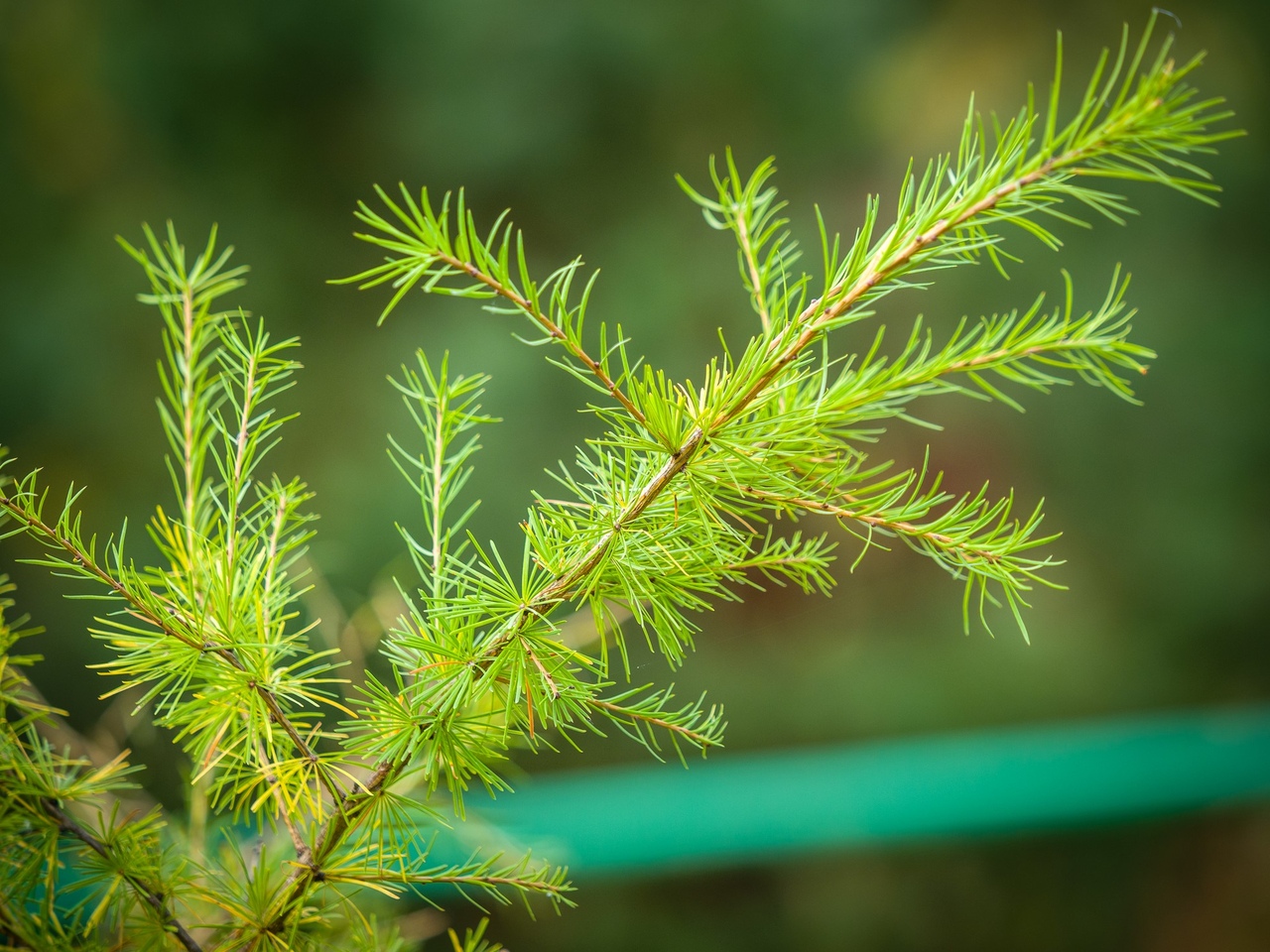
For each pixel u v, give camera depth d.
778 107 4.45
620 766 3.08
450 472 0.71
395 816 0.68
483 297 0.63
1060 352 0.62
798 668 3.80
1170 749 2.15
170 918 0.69
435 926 0.90
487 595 0.67
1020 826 2.08
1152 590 4.06
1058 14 4.45
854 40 4.48
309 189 4.18
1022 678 3.82
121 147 4.10
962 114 4.37
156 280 0.67
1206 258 4.16
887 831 2.00
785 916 3.44
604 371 0.65
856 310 0.64
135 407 3.71
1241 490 4.09
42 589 3.03
